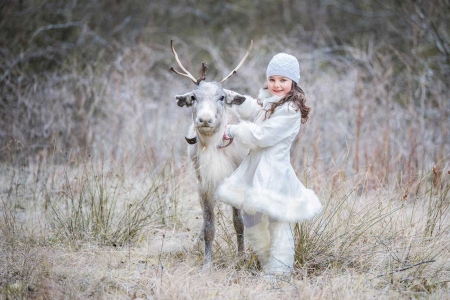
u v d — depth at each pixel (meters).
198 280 6.86
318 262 7.43
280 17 20.61
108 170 10.62
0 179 10.71
